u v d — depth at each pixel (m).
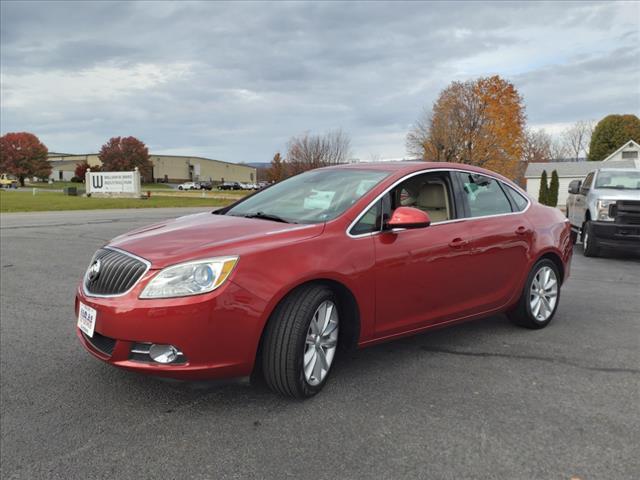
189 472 2.64
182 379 3.06
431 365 4.11
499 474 2.63
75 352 4.38
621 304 6.25
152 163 114.56
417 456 2.79
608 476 2.62
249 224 3.69
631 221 9.93
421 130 51.84
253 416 3.22
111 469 2.66
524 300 4.93
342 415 3.24
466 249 4.29
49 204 30.86
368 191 3.90
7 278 7.56
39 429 3.07
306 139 52.19
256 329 3.13
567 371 4.01
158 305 3.01
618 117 76.12
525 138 55.97
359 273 3.56
